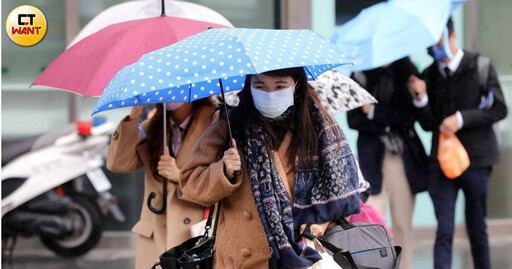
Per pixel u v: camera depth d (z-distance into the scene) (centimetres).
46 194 1503
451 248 1281
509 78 1722
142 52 859
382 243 730
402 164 1291
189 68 632
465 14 1700
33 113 1609
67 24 1605
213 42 645
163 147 919
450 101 1267
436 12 1243
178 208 909
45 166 1480
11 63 1602
